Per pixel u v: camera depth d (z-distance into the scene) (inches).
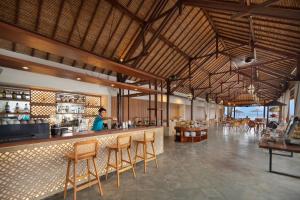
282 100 487.2
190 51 344.8
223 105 887.7
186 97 526.0
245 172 160.7
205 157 214.2
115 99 328.5
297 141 163.2
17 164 101.7
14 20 169.6
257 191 122.5
